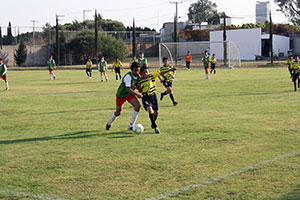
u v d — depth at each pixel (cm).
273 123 1357
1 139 1195
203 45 9638
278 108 1712
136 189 725
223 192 698
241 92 2420
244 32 9075
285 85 2841
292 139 1102
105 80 3944
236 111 1656
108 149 1038
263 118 1465
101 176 809
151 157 944
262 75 4081
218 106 1823
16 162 929
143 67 1251
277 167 838
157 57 11112
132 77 1226
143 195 693
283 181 748
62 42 9669
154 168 854
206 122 1409
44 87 3150
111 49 9738
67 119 1555
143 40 12569
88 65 4353
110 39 9850
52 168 875
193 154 962
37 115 1677
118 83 3506
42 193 718
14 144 1123
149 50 11488
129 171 838
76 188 740
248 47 9050
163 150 1010
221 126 1323
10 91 2830
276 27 10831
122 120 1508
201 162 890
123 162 907
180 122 1423
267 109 1689
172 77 1916
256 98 2097
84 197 692
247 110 1677
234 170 824
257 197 671
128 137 1187
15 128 1380
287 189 706
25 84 3506
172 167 858
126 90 1256
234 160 898
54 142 1138
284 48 9562
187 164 877
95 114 1677
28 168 878
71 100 2209
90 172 838
